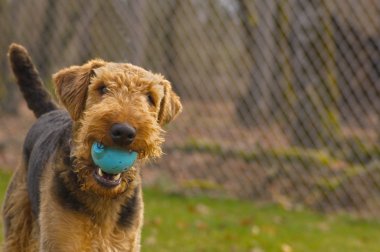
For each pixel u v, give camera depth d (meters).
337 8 9.20
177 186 8.58
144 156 3.67
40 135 4.55
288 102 9.20
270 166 8.89
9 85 10.22
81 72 3.96
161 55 9.35
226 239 6.59
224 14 9.41
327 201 8.34
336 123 9.27
